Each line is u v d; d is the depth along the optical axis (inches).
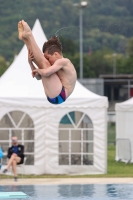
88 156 1750.7
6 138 1759.4
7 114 1699.1
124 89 5654.5
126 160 2178.9
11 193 1286.9
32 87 1752.0
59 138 1759.4
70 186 1450.5
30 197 1224.2
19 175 1705.2
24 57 1863.9
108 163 2145.7
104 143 1726.1
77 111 1758.1
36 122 1702.8
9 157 1596.9
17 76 1798.7
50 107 1705.2
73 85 679.1
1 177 1668.3
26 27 664.4
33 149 1729.8
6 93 1718.8
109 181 1566.2
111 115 4242.1
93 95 1753.2
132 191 1339.8
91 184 1496.1
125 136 2182.6
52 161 1717.5
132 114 2137.1
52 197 1224.2
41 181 1563.7
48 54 679.1
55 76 666.2
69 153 1734.7
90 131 1754.4
